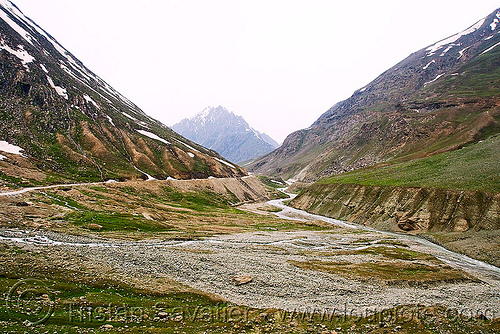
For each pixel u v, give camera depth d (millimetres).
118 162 149500
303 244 76250
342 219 126188
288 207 173875
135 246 55688
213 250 59406
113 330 21328
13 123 133750
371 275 49500
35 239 48375
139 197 117750
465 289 45969
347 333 26484
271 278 43031
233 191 183125
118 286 31344
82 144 148375
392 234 95062
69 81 198000
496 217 77688
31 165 112812
